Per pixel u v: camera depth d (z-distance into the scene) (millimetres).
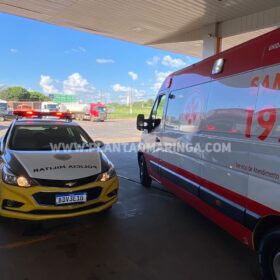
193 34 11688
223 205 3676
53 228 4520
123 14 10086
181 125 4996
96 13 10109
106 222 4805
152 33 12266
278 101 2838
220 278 3287
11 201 4035
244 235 3328
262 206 2984
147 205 5688
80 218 4926
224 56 3867
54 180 4098
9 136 5285
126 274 3334
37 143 5270
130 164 9859
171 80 5750
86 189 4227
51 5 9500
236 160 3416
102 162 4777
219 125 3816
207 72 4270
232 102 3559
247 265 3559
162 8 9359
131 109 66500
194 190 4457
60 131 5723
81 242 4094
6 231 4379
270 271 2979
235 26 10117
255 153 3094
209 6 9031
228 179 3574
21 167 4230
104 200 4430
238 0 8469
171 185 5434
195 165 4422
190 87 4797
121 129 28109
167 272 3391
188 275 3336
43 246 3961
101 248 3932
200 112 4348
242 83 3398
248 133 3221
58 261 3588
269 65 2992
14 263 3531
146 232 4453
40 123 5750
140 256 3740
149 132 6609
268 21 9172
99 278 3250
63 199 4070
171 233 4434
